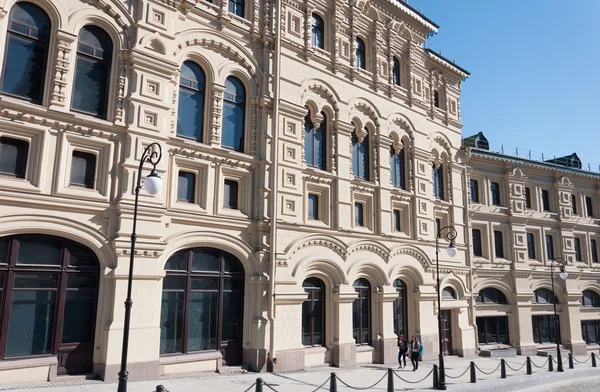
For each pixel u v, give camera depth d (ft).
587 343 122.11
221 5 64.39
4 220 43.39
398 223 86.28
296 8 75.10
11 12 47.42
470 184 108.47
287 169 67.92
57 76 48.57
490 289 105.70
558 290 117.29
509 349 100.53
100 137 51.11
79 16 51.11
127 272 49.65
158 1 57.31
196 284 57.77
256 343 59.52
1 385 41.83
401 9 91.40
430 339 84.74
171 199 55.72
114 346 47.37
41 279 46.21
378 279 78.18
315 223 71.00
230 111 65.31
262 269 62.54
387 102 87.10
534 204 119.24
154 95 55.21
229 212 61.26
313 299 69.62
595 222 132.05
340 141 76.69
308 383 54.24
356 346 73.46
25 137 46.62
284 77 70.28
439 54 102.17
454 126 104.68
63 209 47.34
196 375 53.98
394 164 88.07
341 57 80.53
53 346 45.83
